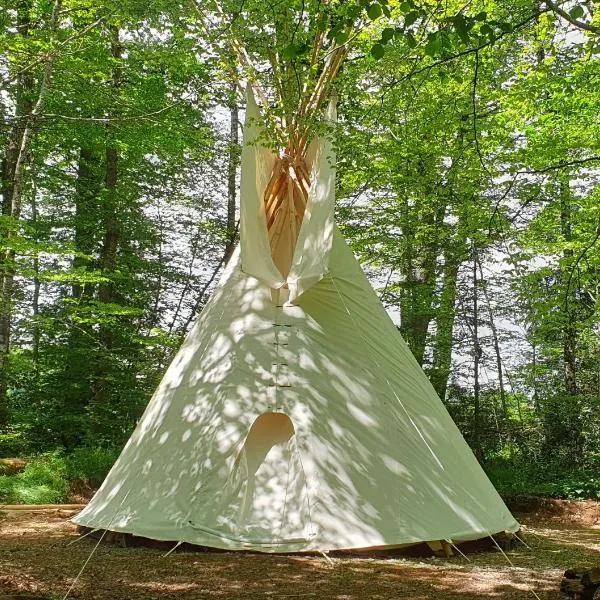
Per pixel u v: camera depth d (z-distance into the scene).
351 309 8.65
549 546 8.83
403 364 8.77
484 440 17.41
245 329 8.46
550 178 11.28
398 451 7.79
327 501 7.36
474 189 10.80
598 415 16.59
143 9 11.26
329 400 7.93
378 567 6.79
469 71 11.20
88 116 14.87
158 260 21.62
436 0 5.21
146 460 8.20
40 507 11.31
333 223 8.98
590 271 14.36
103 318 15.36
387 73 8.53
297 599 5.53
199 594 5.64
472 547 7.94
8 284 13.52
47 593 5.55
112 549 7.52
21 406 17.69
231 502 7.57
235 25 9.18
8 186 16.94
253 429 7.95
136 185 20.08
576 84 12.01
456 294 16.81
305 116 8.80
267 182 9.16
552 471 15.57
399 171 13.14
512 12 6.79
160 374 17.88
